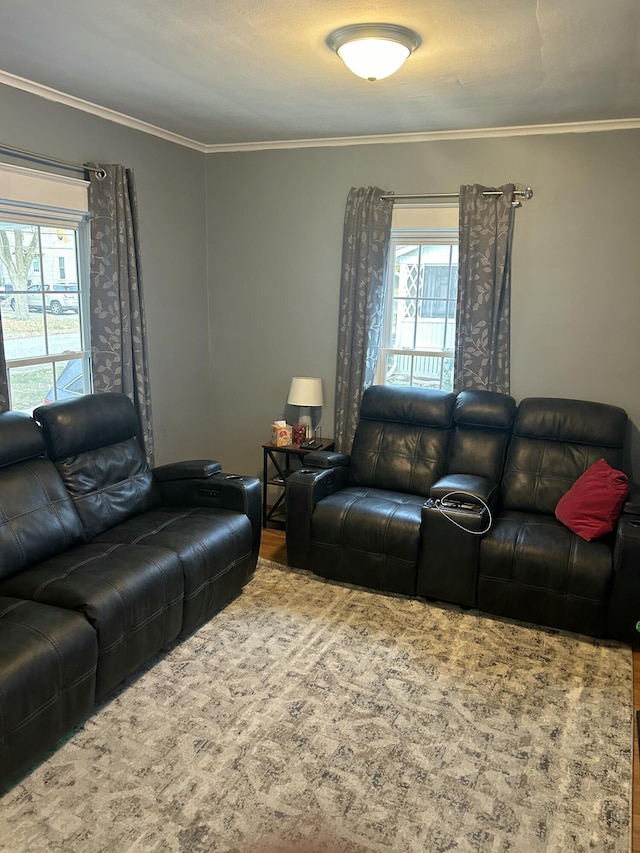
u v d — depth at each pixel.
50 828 1.91
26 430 2.86
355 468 4.03
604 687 2.66
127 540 2.93
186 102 3.37
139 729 2.35
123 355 3.74
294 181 4.35
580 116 3.48
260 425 4.82
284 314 4.57
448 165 3.95
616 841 1.92
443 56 2.59
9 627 2.11
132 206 3.70
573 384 3.89
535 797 2.08
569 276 3.79
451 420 3.91
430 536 3.24
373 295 4.14
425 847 1.88
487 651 2.92
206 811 1.99
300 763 2.20
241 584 3.34
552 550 3.04
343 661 2.80
